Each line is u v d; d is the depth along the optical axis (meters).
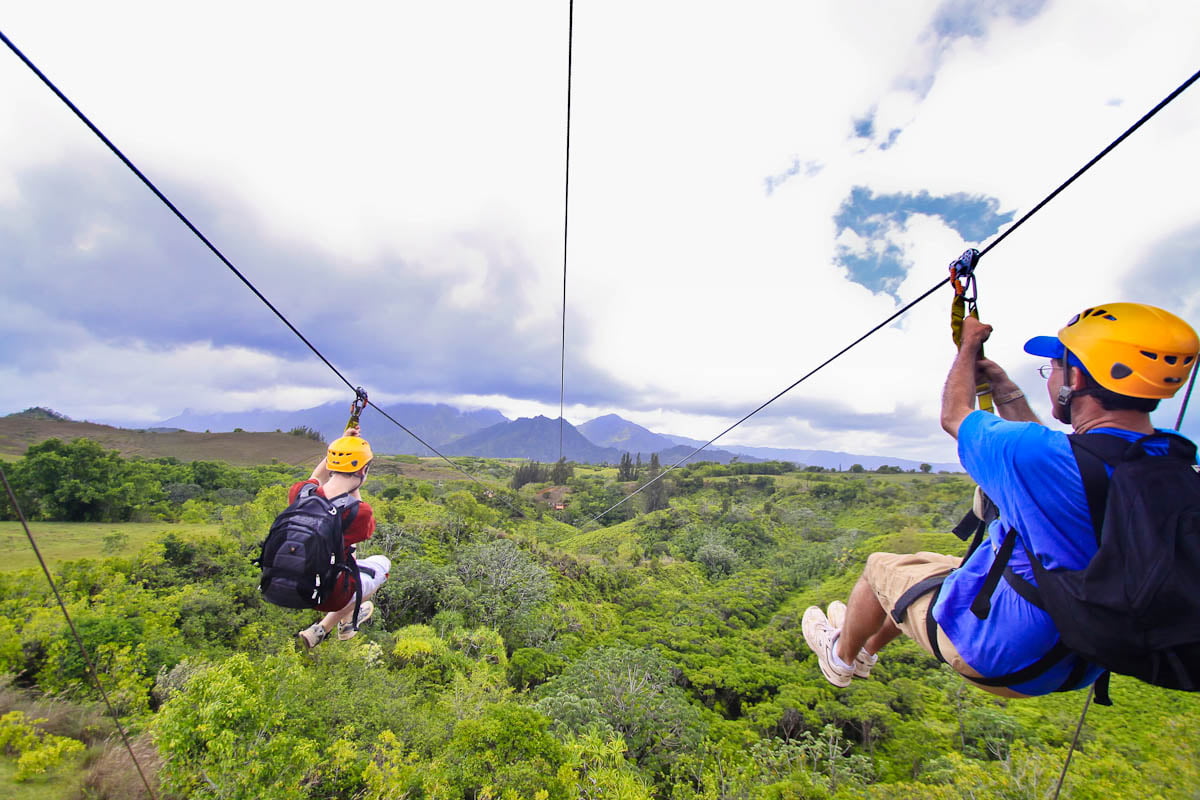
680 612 74.56
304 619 37.09
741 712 49.22
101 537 49.91
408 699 28.31
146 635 27.39
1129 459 1.56
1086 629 1.48
